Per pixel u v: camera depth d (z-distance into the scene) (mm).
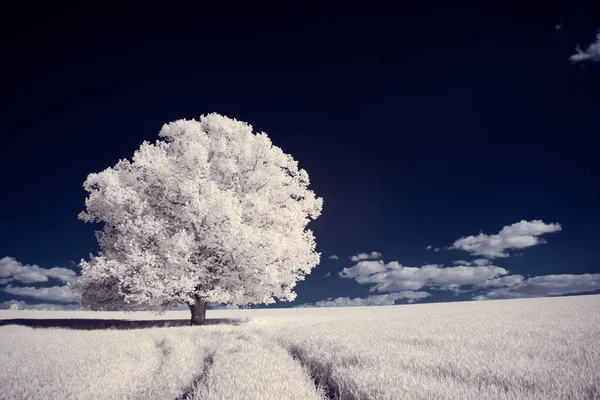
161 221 23172
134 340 12938
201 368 8320
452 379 5656
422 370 6406
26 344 12148
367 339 10891
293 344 10773
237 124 27594
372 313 37781
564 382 5273
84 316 41781
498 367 6359
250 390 5547
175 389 6535
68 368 7836
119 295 24688
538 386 5254
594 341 9570
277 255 23656
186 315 45844
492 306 37562
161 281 21969
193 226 24172
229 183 26000
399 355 7711
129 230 23375
